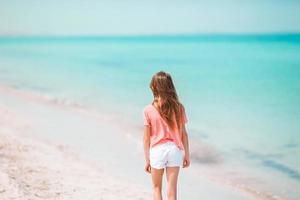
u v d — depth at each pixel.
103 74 27.89
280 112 13.15
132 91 19.19
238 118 12.44
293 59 33.72
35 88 21.42
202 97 16.69
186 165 4.66
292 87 18.53
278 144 9.48
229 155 8.70
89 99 17.08
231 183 7.01
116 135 10.57
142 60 41.34
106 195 5.73
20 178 5.89
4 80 25.50
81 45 105.19
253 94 16.98
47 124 11.82
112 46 93.31
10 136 8.81
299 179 7.22
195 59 40.56
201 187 6.79
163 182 6.79
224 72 26.62
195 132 10.77
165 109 4.38
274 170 7.69
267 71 25.72
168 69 30.48
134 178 7.02
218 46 75.38
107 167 7.62
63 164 7.21
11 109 14.50
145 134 4.50
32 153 7.57
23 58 49.16
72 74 28.45
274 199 6.29
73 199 5.39
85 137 10.24
